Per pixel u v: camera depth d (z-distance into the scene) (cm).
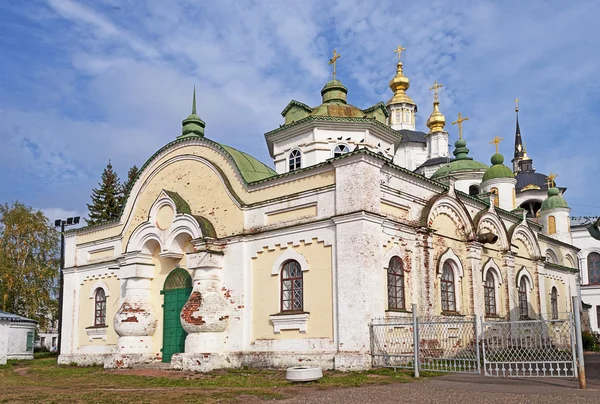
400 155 5509
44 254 5016
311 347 2017
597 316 5950
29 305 4800
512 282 2852
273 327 2152
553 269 3559
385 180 2116
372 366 1867
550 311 3419
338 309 1941
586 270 6341
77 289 3144
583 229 6412
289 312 2095
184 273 2548
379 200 2017
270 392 1446
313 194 2114
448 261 2428
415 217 2255
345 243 1958
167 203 2580
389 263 2088
